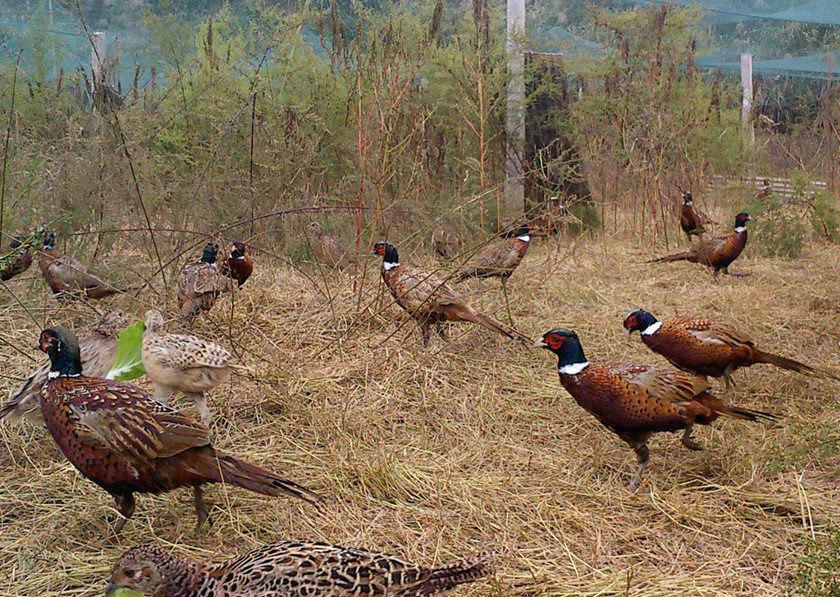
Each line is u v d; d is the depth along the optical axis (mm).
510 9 11898
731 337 6098
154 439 4059
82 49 13242
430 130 11133
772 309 8469
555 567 4203
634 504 4855
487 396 6219
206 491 4730
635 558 4324
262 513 4586
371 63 9008
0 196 7434
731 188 12859
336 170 10523
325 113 10516
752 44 19625
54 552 4207
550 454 5449
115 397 4152
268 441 5398
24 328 6809
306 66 10781
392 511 4668
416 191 9555
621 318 8070
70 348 4301
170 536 4387
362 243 9203
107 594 3441
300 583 3324
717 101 13578
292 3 12773
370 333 7137
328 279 8586
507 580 4059
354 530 4477
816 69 18812
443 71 11023
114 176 7875
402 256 9125
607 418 5074
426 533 4445
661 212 11992
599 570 4180
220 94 10055
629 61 12422
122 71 11852
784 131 18312
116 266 7246
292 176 9414
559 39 13312
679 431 5672
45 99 9633
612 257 10633
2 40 10688
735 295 8828
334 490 4832
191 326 6871
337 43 9438
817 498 4855
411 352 6816
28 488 4754
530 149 11867
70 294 6617
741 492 4887
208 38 10406
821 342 7578
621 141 12180
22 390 4777
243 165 9625
